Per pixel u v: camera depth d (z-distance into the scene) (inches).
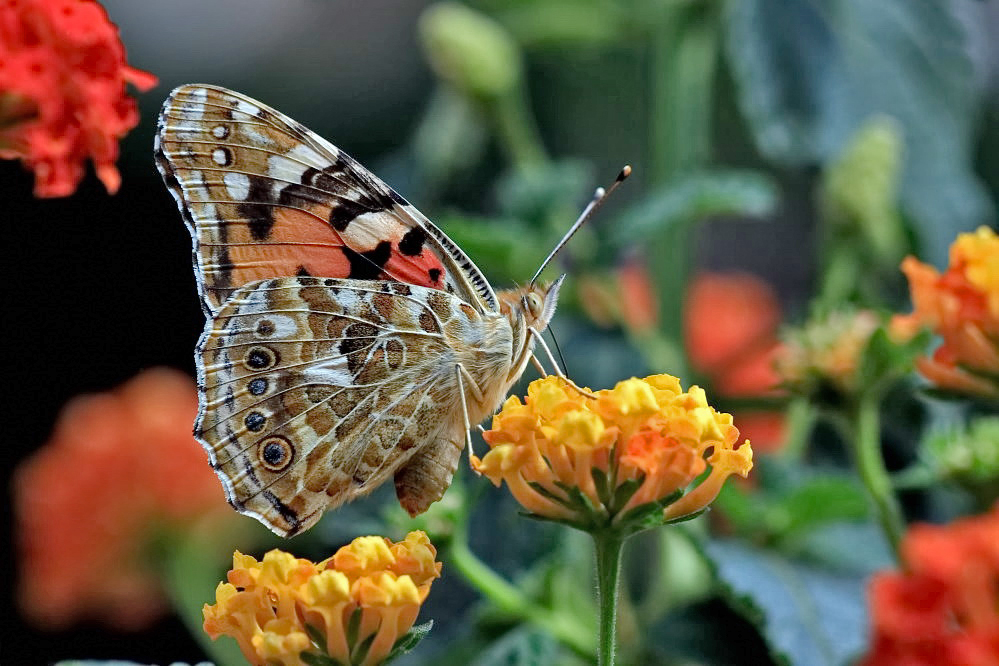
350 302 16.0
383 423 16.1
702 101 17.9
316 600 15.0
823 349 16.6
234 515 18.1
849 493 16.6
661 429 15.2
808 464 17.8
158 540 18.1
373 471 16.1
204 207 15.8
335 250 16.0
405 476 16.2
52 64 15.4
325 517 17.2
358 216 16.0
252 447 15.9
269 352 15.9
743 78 17.6
